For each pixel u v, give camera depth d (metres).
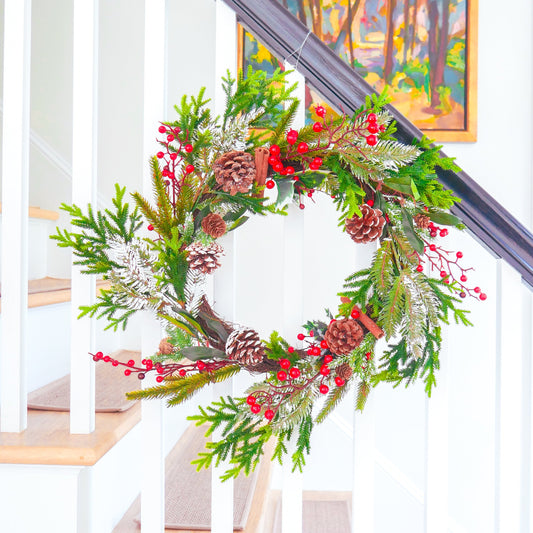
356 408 0.82
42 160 1.97
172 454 1.50
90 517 0.91
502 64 1.98
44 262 1.80
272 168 0.79
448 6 1.95
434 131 1.97
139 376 0.77
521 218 1.98
